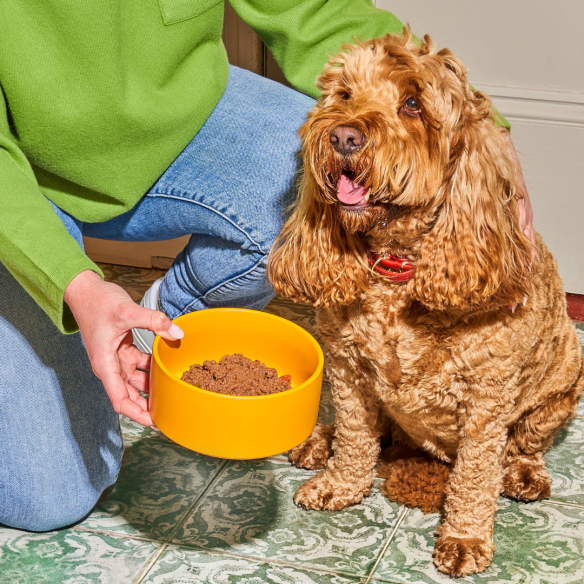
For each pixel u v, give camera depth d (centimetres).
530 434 218
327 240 182
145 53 176
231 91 207
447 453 214
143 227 209
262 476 224
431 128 167
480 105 179
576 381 216
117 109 168
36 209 146
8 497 186
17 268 143
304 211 186
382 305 181
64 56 161
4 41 156
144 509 208
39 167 179
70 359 188
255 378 162
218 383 158
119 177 180
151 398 152
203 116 192
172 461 229
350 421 205
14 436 181
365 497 218
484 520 195
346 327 188
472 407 185
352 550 196
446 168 171
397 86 167
